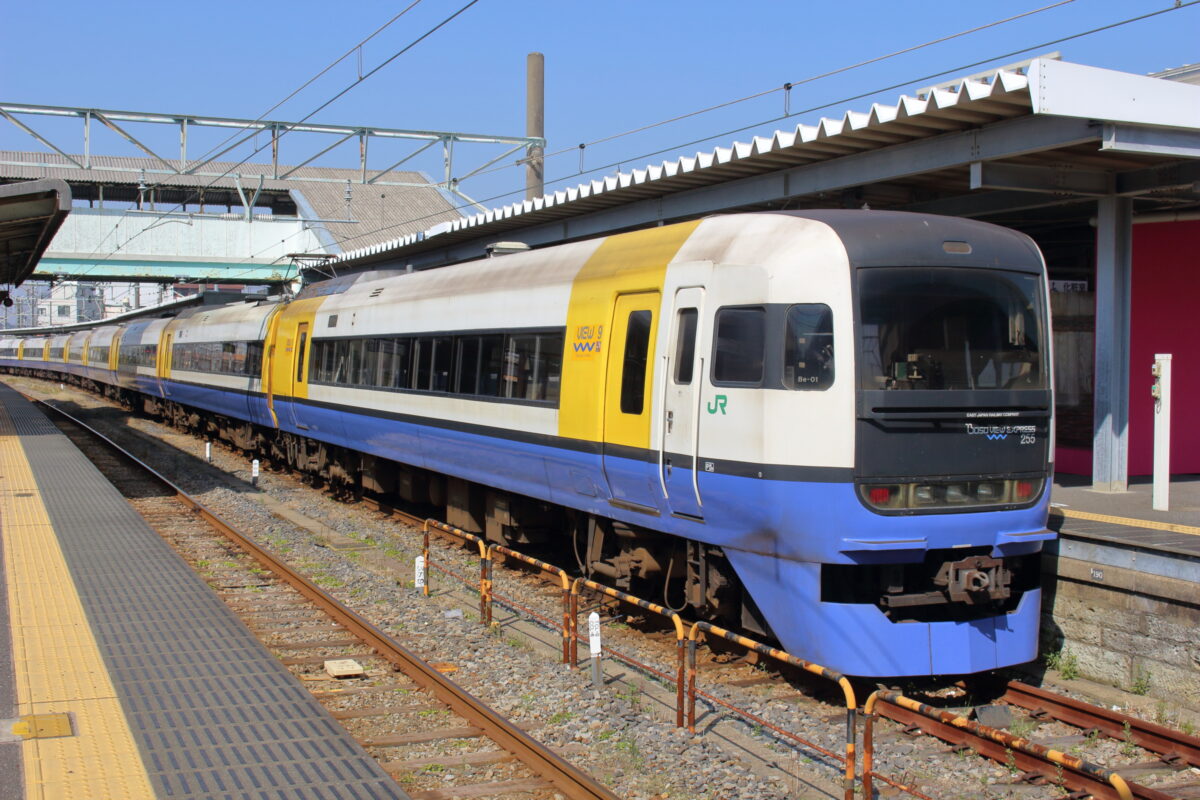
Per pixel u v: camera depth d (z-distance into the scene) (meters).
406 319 13.45
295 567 11.27
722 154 11.70
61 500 14.26
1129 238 10.33
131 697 6.27
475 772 5.73
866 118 9.70
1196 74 11.98
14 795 4.79
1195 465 12.24
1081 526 8.16
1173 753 6.09
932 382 7.00
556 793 5.46
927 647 6.88
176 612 8.36
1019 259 7.46
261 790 4.96
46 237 17.80
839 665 6.84
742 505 7.24
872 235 7.05
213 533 13.21
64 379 58.75
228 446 25.50
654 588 9.93
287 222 47.97
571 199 14.77
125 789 4.92
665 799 5.44
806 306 6.95
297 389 17.70
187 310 30.17
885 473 6.80
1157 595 7.16
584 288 9.37
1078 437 12.28
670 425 7.98
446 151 31.30
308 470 18.27
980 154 9.59
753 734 6.45
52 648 7.28
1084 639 7.77
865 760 5.24
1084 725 6.62
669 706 6.94
